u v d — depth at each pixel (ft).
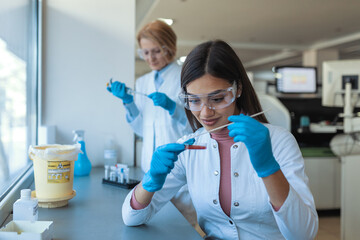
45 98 7.67
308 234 3.02
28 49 7.09
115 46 8.05
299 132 13.12
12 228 3.15
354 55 35.01
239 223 3.62
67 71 7.79
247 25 24.61
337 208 12.82
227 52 3.27
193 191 3.87
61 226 3.67
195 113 3.33
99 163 8.03
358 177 9.65
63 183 4.40
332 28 25.52
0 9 4.83
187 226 3.75
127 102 7.00
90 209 4.31
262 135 2.74
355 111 13.28
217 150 3.72
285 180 2.94
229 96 3.17
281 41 30.42
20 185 4.84
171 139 6.78
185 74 3.24
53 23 7.69
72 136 7.84
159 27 6.66
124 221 3.68
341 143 11.64
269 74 51.26
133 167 7.98
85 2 7.86
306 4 19.71
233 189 3.56
